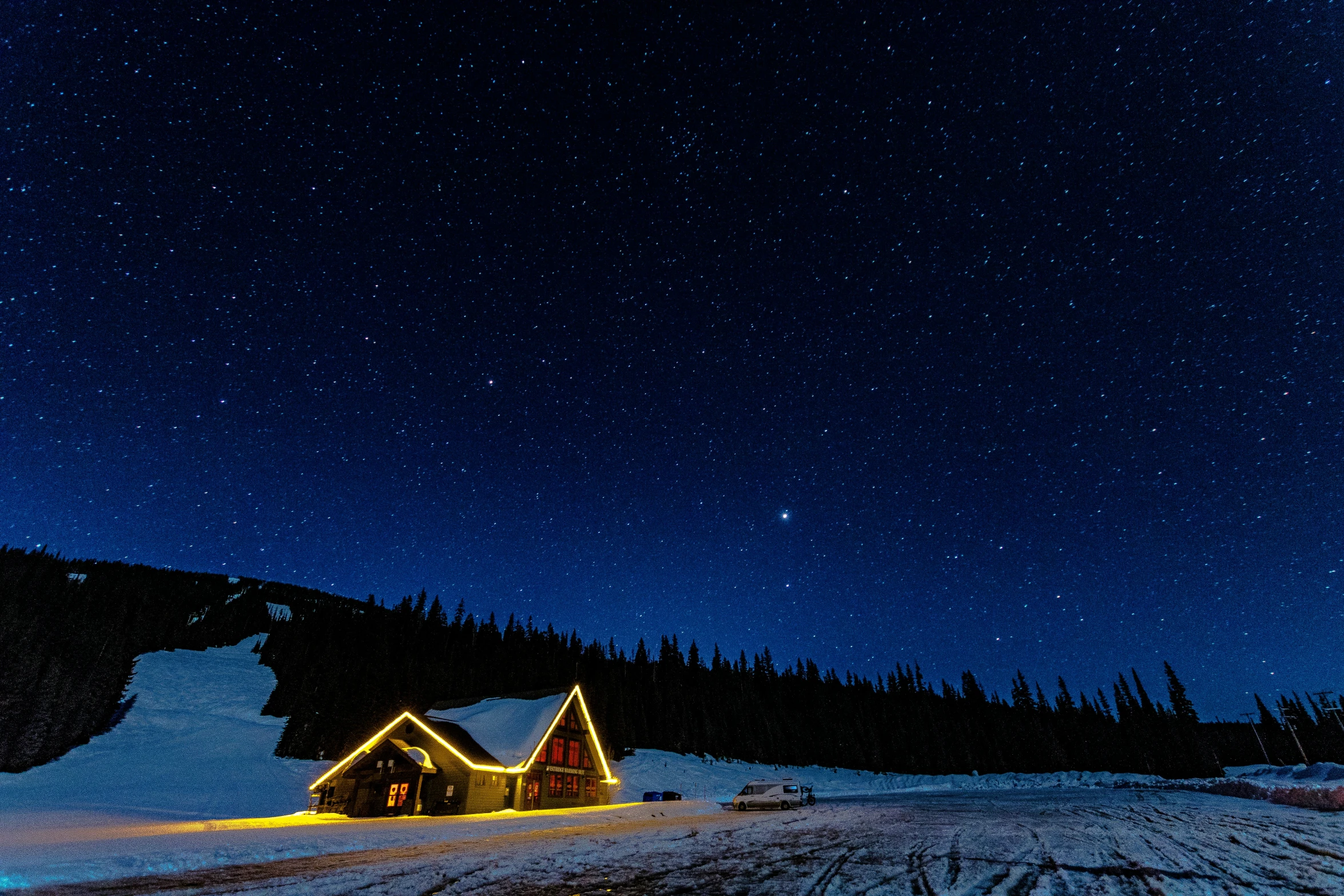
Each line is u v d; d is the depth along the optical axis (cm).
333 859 1559
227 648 9550
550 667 9588
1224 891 898
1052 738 9569
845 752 8812
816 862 1354
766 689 10581
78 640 6594
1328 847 1271
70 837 2033
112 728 5612
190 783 4316
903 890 1023
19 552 10475
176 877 1298
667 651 10994
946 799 4219
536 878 1229
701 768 6956
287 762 5159
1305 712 9925
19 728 4581
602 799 4062
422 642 9700
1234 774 8294
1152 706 9762
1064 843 1510
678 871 1285
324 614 10825
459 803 3064
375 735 3388
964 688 11438
